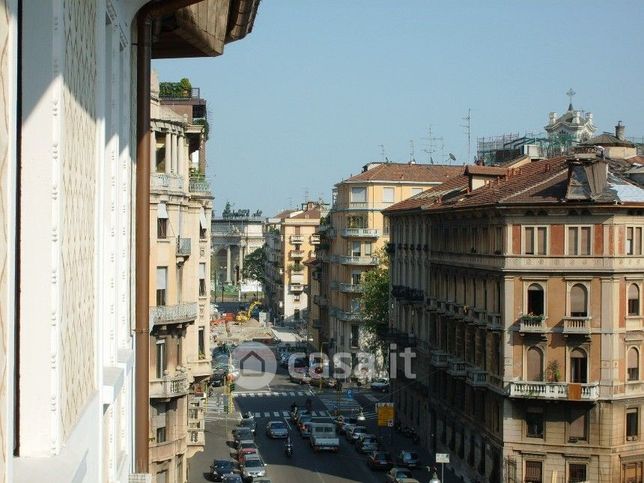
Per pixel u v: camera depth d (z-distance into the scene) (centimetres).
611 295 5000
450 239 6438
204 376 4428
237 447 6994
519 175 6044
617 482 5038
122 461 1362
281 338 14650
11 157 604
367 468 6575
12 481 610
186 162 4128
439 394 6744
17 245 745
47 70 748
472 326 5847
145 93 1574
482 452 5669
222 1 1827
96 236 1041
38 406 749
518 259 5169
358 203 10850
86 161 951
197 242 4281
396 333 8106
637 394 5084
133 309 1598
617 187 5141
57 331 754
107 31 1257
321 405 9456
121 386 1291
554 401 5059
